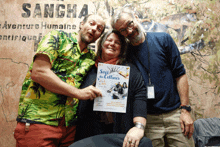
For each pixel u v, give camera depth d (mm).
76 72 1227
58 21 1754
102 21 1295
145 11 1752
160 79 1311
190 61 1718
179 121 1300
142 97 1166
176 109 1335
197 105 1686
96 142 907
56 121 1138
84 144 877
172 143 1328
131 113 1164
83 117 1208
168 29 1736
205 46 1732
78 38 1298
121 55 1324
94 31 1254
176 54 1337
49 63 1053
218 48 1732
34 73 1044
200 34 1741
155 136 1327
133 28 1277
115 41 1272
